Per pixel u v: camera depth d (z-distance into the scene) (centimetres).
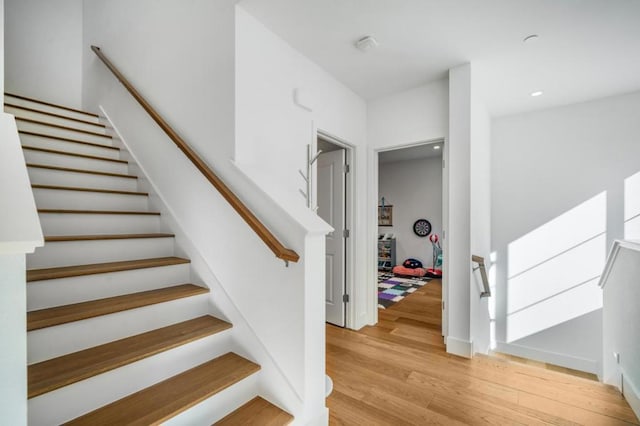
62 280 152
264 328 164
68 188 215
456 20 201
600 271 328
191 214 210
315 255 156
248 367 160
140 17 264
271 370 158
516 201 376
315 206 253
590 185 335
